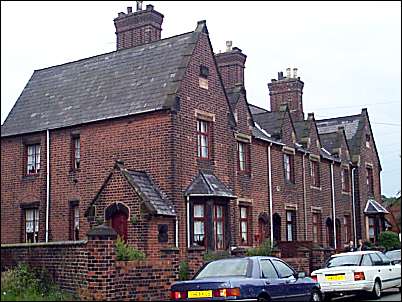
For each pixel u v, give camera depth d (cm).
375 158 4344
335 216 3681
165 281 1669
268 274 1475
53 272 1598
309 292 1594
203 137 2491
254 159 2870
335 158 3794
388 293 2206
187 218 2298
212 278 1415
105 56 2798
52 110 2714
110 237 1545
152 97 2383
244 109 2819
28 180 2673
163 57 2544
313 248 2678
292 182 3216
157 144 2314
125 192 2189
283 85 3778
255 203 2833
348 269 1953
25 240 2662
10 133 2738
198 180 2370
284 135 3173
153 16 2819
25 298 1373
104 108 2508
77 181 2519
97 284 1509
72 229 2514
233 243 2620
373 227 4100
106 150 2445
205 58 2536
